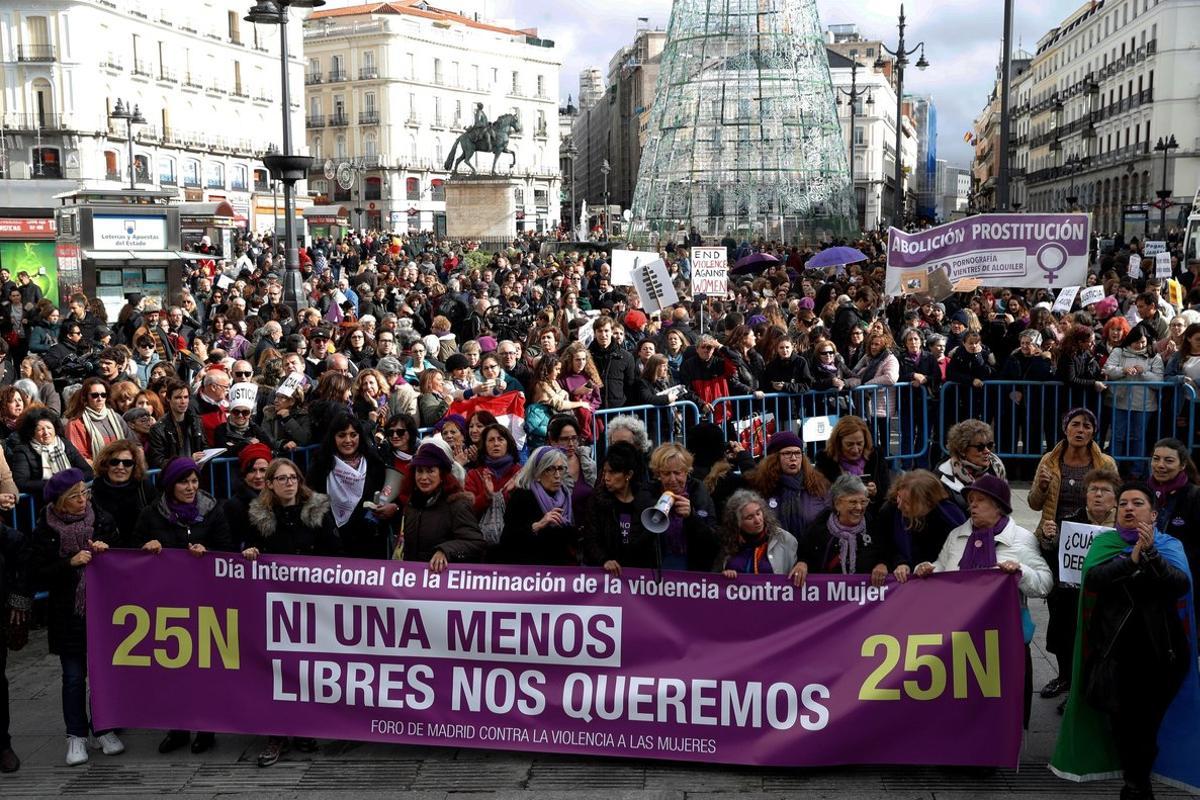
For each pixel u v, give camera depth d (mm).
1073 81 94062
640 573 6105
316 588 6320
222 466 8602
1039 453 11680
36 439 8062
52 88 63531
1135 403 11133
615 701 6105
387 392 9773
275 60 83625
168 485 6453
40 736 6695
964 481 6758
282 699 6352
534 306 21469
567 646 6145
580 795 5773
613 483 6227
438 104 100438
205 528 6504
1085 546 5898
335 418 7312
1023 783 5832
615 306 18031
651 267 14352
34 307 16562
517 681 6191
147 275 21703
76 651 6359
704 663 6027
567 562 6727
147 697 6398
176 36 72375
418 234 62312
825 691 5926
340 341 13023
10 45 63125
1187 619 5445
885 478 7285
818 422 11250
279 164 18641
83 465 8273
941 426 11852
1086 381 11195
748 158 49375
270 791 5918
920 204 152375
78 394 8742
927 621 5875
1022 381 11562
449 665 6246
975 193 128500
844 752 5898
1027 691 6125
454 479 6590
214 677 6395
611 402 10828
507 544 6699
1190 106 73125
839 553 6176
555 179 112438
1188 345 10969
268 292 20531
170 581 6406
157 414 9164
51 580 6375
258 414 9875
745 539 6344
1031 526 10133
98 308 15695
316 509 6492
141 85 69125
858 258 22391
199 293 22219
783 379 11234
